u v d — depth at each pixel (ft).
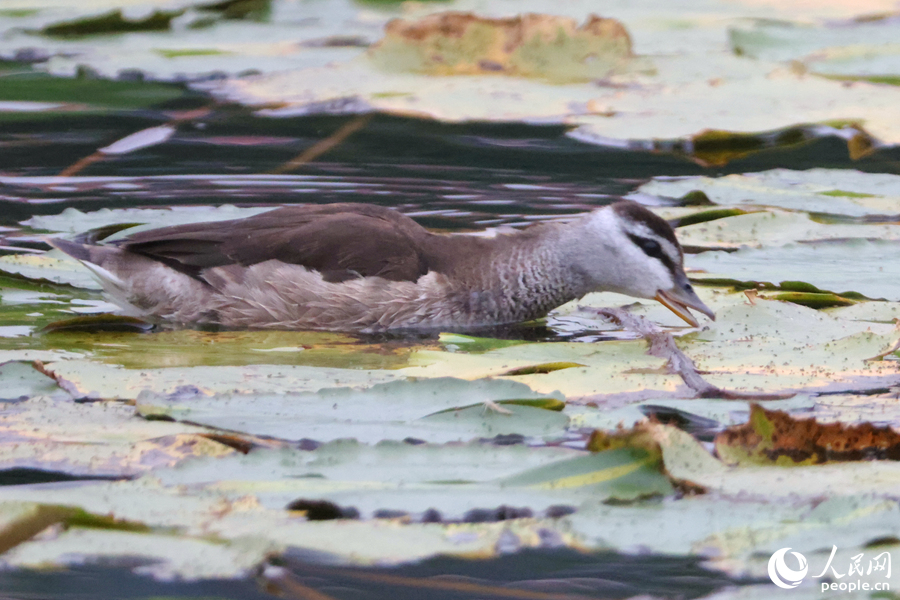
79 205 46.73
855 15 80.38
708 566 20.57
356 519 21.93
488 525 21.66
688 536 21.36
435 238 37.83
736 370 31.12
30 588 20.65
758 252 42.37
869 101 57.62
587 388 29.40
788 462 24.77
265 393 27.99
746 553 20.76
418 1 79.71
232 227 36.81
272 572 21.02
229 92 60.44
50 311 36.60
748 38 70.03
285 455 24.22
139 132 56.59
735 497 22.76
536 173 52.65
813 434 25.00
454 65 63.31
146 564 20.01
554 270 37.70
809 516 21.95
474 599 21.06
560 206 47.78
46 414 26.81
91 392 28.43
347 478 23.44
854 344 32.48
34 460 24.26
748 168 53.83
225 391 28.37
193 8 75.72
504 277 37.27
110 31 73.77
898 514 21.66
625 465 23.49
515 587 21.70
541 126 61.00
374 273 36.11
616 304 39.68
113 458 24.43
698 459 24.31
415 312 36.37
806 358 32.01
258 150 55.01
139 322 36.42
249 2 77.36
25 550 20.40
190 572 19.69
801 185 49.42
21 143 54.39
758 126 53.36
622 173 52.85
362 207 38.34
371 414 26.96
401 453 24.40
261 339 34.78
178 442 25.12
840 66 66.54
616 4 82.64
